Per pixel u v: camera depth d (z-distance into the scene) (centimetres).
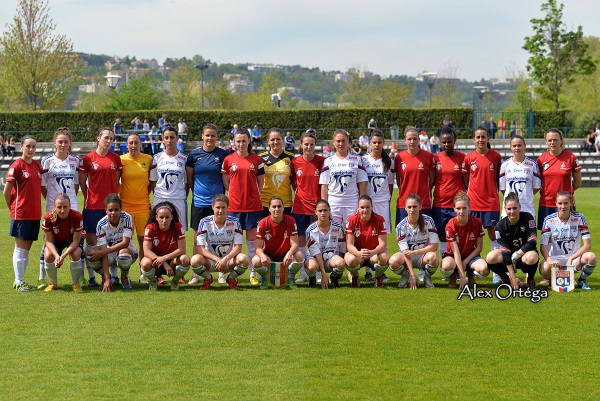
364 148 4559
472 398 736
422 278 1327
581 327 986
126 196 1343
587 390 757
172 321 1016
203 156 1354
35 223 1270
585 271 1232
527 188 1341
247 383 772
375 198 1370
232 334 951
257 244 1264
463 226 1241
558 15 5891
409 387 763
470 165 1354
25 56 6331
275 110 5425
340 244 1281
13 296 1197
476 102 5469
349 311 1077
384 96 8319
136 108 6819
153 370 812
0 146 4747
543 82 5991
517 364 835
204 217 1309
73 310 1088
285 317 1039
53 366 826
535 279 1323
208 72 12938
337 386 764
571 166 1334
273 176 1352
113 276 1315
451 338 934
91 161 1309
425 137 4766
